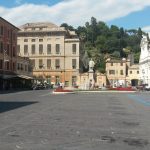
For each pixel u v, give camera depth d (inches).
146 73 4510.3
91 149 450.9
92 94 2518.5
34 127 660.7
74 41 4778.5
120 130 629.3
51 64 4817.9
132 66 5374.0
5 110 1064.2
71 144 483.2
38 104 1357.0
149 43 4495.6
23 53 4852.4
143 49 4820.4
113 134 580.1
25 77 3681.1
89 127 667.4
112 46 7219.5
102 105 1328.7
